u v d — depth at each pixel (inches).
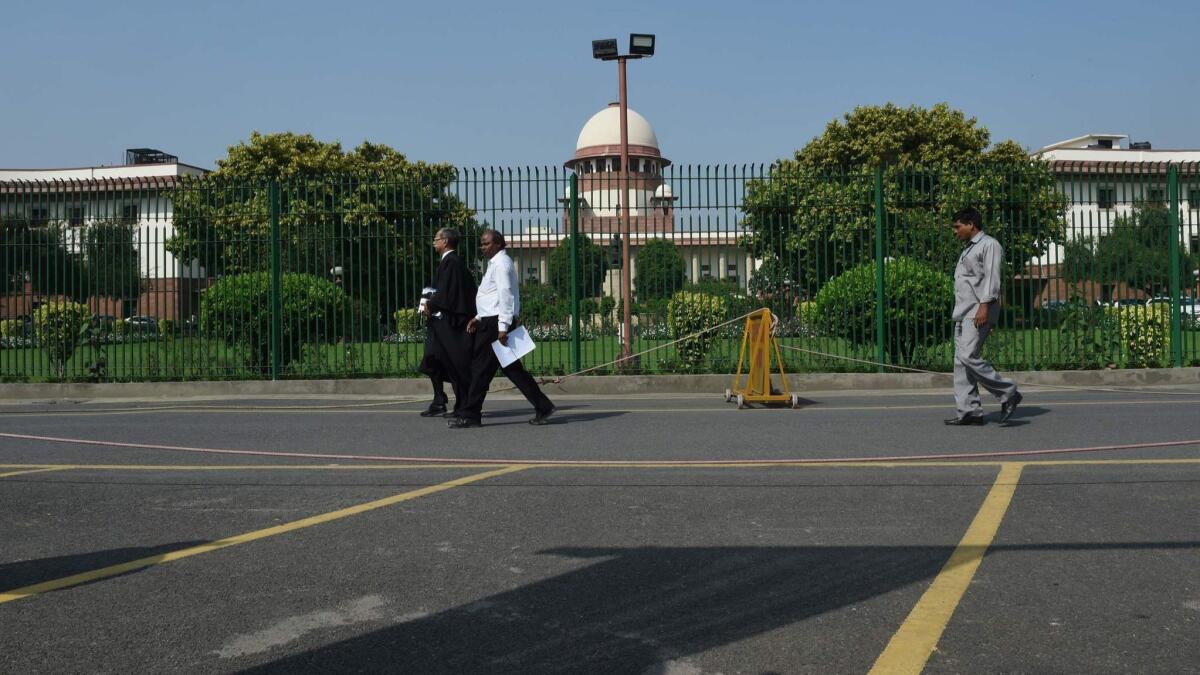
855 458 274.8
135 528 199.5
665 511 208.7
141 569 168.6
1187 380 536.7
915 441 307.9
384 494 230.8
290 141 1676.9
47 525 203.0
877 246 545.3
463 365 364.5
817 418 378.6
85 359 647.1
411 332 557.3
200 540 188.7
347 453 297.9
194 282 626.5
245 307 560.7
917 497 220.1
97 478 256.8
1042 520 196.4
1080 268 560.7
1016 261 561.6
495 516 205.8
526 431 347.6
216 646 131.0
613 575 161.9
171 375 564.4
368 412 431.8
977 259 341.1
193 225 570.6
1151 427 334.0
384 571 165.6
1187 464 257.6
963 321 343.3
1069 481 236.5
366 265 568.1
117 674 121.4
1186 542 178.4
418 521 202.2
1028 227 557.6
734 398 454.6
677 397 496.4
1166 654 124.3
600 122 2628.0
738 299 546.3
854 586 154.3
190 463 281.1
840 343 577.6
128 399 524.4
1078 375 533.6
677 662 123.3
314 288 556.7
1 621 141.8
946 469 254.8
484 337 358.3
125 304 569.6
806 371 548.4
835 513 205.0
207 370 565.3
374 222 561.6
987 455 277.1
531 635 134.0
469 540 185.8
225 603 149.4
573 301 536.7
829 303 550.6
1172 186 556.1
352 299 565.3
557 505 215.9
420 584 158.1
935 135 1610.5
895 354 557.0
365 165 1626.5
